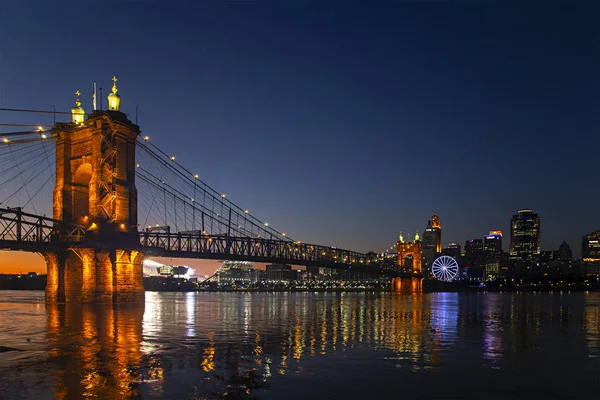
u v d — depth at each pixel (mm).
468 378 25234
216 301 128375
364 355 30875
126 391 21406
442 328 48594
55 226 76750
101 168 75500
